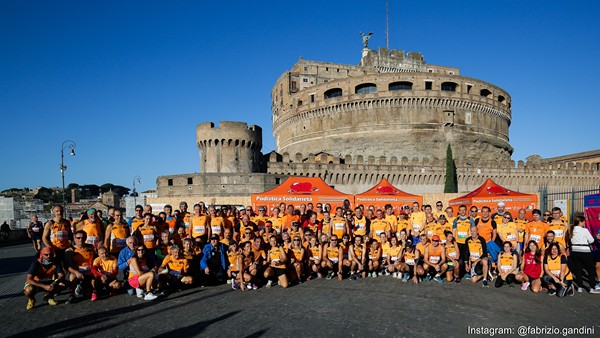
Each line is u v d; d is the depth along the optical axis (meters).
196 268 14.45
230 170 54.38
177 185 51.84
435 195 44.81
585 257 12.75
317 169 62.75
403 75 84.25
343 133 85.62
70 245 13.29
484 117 89.12
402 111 83.00
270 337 8.77
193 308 11.30
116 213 14.11
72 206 113.94
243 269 13.81
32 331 9.43
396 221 18.88
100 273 12.59
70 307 11.60
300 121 92.94
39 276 11.74
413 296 12.50
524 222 15.78
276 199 24.83
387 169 67.88
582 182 84.94
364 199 25.88
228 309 11.14
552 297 12.28
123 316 10.59
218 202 42.44
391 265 15.97
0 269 19.80
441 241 15.34
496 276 15.00
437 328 9.33
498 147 91.06
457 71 110.12
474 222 15.52
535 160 104.62
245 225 16.89
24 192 172.12
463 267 15.32
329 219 17.53
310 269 15.60
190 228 16.62
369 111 84.12
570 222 22.06
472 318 10.11
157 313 10.84
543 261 12.83
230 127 54.47
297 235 15.28
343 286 14.17
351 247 15.63
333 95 91.69
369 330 9.19
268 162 59.78
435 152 81.94
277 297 12.57
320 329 9.28
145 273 12.46
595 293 12.66
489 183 26.41
